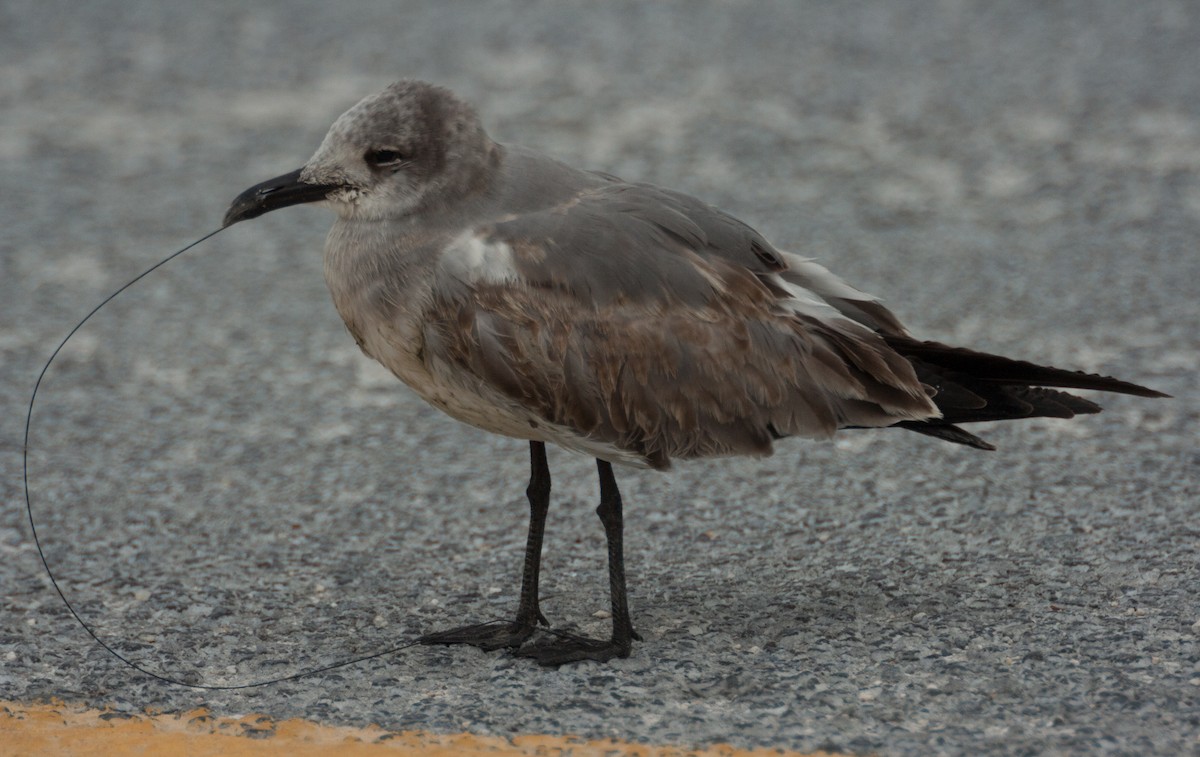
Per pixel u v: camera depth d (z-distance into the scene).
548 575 10.93
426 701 8.92
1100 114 21.98
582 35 26.27
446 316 9.24
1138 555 10.58
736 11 27.64
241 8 28.28
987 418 9.80
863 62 24.77
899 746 8.10
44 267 17.89
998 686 8.76
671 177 19.91
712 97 23.16
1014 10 27.36
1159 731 8.15
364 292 9.50
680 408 9.41
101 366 15.42
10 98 23.72
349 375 15.26
